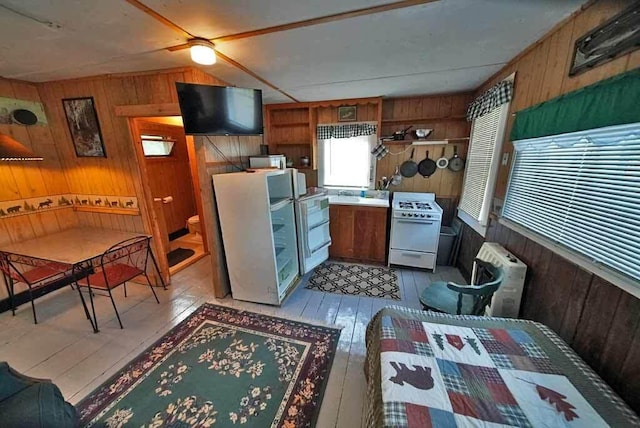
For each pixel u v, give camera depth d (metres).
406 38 1.66
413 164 3.54
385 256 3.46
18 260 2.32
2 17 1.31
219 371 1.77
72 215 2.99
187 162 5.03
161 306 2.56
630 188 1.08
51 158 2.75
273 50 1.83
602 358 1.18
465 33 1.60
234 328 2.21
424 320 1.50
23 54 1.82
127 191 2.72
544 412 0.96
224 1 1.21
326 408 1.52
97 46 1.73
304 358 1.88
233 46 1.75
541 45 1.71
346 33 1.58
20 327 2.23
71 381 1.70
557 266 1.48
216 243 2.58
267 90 2.96
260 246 2.41
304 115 3.86
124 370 1.78
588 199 1.28
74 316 2.38
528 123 1.78
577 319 1.33
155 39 1.63
